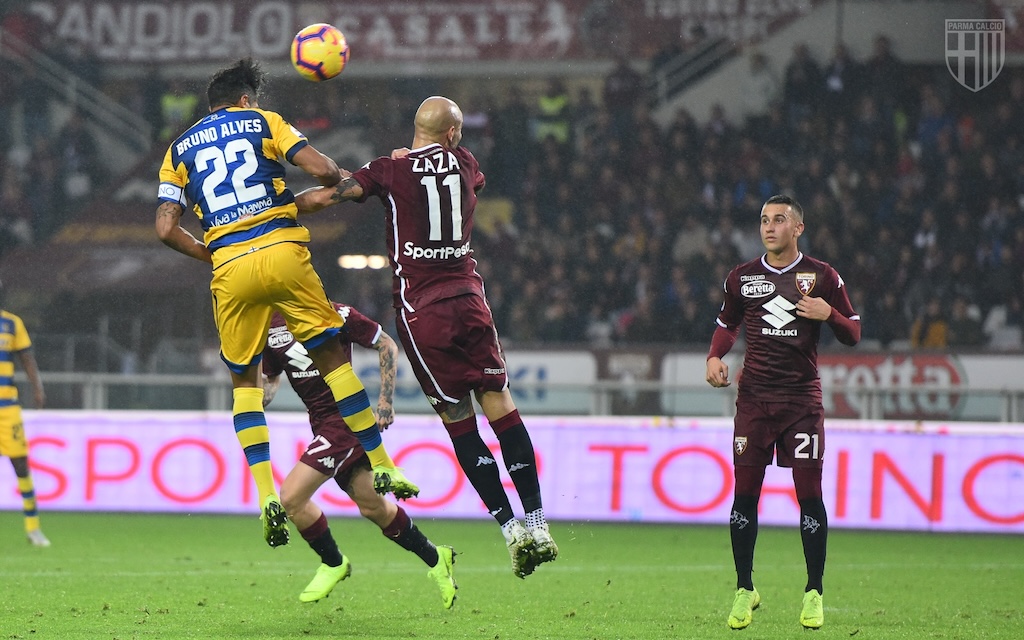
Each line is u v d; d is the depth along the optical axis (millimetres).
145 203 66000
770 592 26016
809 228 59375
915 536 37969
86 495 40562
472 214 18797
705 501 39000
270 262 17969
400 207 18234
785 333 20531
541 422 40062
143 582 26344
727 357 50438
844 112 63531
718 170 62250
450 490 39375
